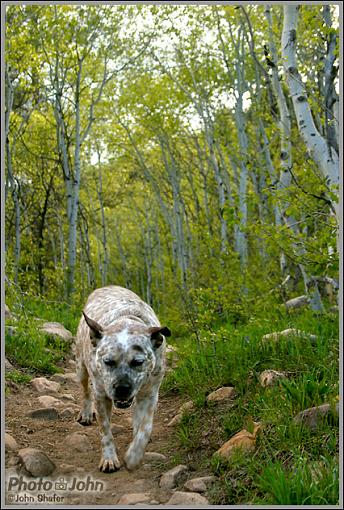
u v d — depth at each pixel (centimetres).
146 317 489
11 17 1325
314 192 741
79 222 1845
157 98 1859
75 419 568
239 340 673
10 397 604
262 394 523
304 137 700
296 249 746
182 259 1872
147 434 447
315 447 416
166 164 2062
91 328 439
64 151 1556
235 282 1010
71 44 1502
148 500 389
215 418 518
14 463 440
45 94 1609
